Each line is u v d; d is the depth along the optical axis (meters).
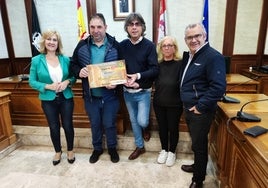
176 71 1.80
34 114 2.74
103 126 2.13
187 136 2.40
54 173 2.02
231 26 3.00
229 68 2.94
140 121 2.01
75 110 2.63
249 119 1.32
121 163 2.16
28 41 3.41
